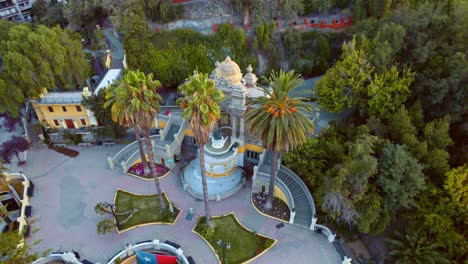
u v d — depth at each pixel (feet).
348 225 135.54
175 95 215.92
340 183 121.39
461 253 117.91
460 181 124.26
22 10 302.25
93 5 235.20
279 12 220.23
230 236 138.10
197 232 140.15
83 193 158.10
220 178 159.74
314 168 143.64
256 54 217.15
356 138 145.18
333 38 220.23
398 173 127.65
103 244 135.85
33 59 174.19
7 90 171.83
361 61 160.45
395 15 177.17
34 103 182.29
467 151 144.56
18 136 186.39
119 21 211.20
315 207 140.77
